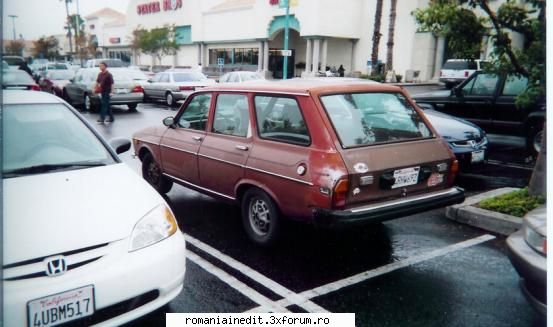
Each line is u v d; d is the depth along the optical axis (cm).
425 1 3073
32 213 295
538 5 558
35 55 5169
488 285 400
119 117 1587
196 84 1933
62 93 1981
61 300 265
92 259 283
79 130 420
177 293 324
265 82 504
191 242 495
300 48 4112
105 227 296
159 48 4600
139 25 4988
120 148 453
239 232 525
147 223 314
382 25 3384
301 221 431
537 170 554
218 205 625
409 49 3238
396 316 352
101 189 335
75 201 314
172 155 594
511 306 366
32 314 257
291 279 411
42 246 272
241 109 498
